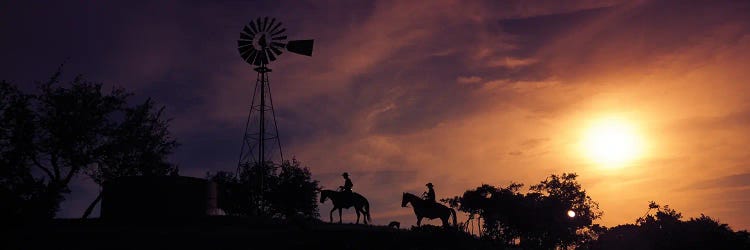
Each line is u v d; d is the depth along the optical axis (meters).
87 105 39.81
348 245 28.31
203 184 38.94
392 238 31.38
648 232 41.19
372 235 31.30
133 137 41.47
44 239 26.61
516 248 47.91
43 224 31.61
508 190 48.41
